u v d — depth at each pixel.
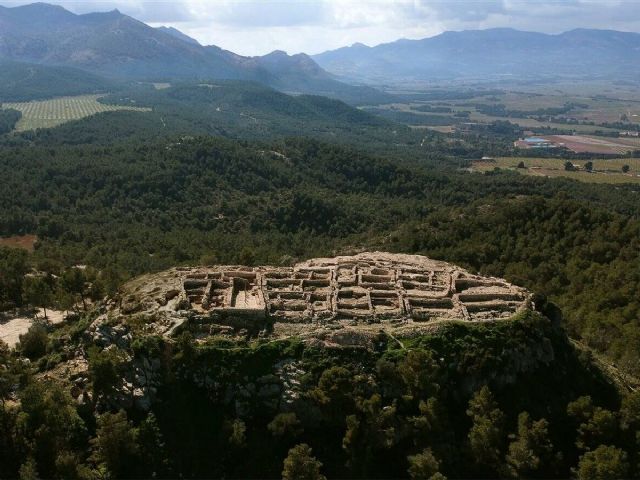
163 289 72.00
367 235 159.75
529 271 113.44
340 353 63.34
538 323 71.06
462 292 76.00
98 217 174.50
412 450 58.34
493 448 58.19
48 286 96.00
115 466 54.22
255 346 62.56
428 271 83.19
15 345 79.00
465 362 65.19
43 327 83.12
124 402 60.03
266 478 55.72
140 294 71.25
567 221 129.00
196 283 73.31
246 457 57.06
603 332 95.00
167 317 65.44
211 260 115.50
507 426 61.94
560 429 64.19
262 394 60.50
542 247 122.31
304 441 58.56
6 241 156.50
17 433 56.44
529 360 68.75
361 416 58.94
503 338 67.81
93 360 58.75
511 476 56.84
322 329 65.50
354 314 68.62
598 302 102.00
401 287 75.62
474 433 58.25
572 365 73.38
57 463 52.38
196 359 60.94
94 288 92.25
